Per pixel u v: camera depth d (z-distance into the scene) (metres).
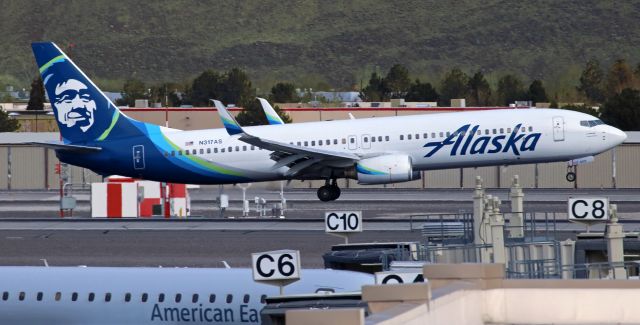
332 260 125.75
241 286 104.12
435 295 54.03
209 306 104.12
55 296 108.56
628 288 58.53
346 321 43.59
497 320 59.44
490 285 59.50
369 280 103.12
